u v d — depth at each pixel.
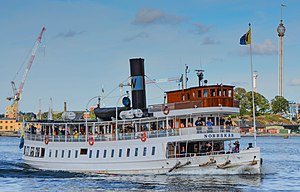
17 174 92.06
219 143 85.12
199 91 81.69
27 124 104.94
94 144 88.44
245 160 80.69
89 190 73.69
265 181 79.69
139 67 94.31
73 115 97.44
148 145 83.31
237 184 75.69
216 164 81.12
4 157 149.00
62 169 92.31
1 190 76.19
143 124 88.44
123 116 88.06
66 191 73.94
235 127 82.06
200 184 75.44
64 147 92.31
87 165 88.94
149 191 71.19
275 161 127.81
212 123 81.25
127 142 85.12
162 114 84.25
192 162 81.31
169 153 82.56
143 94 94.31
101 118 95.31
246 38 87.38
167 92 88.81
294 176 88.50
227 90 81.38
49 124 97.56
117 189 73.50
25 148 102.25
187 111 81.50
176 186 74.31
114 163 85.94
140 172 83.81
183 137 80.69
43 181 83.31
